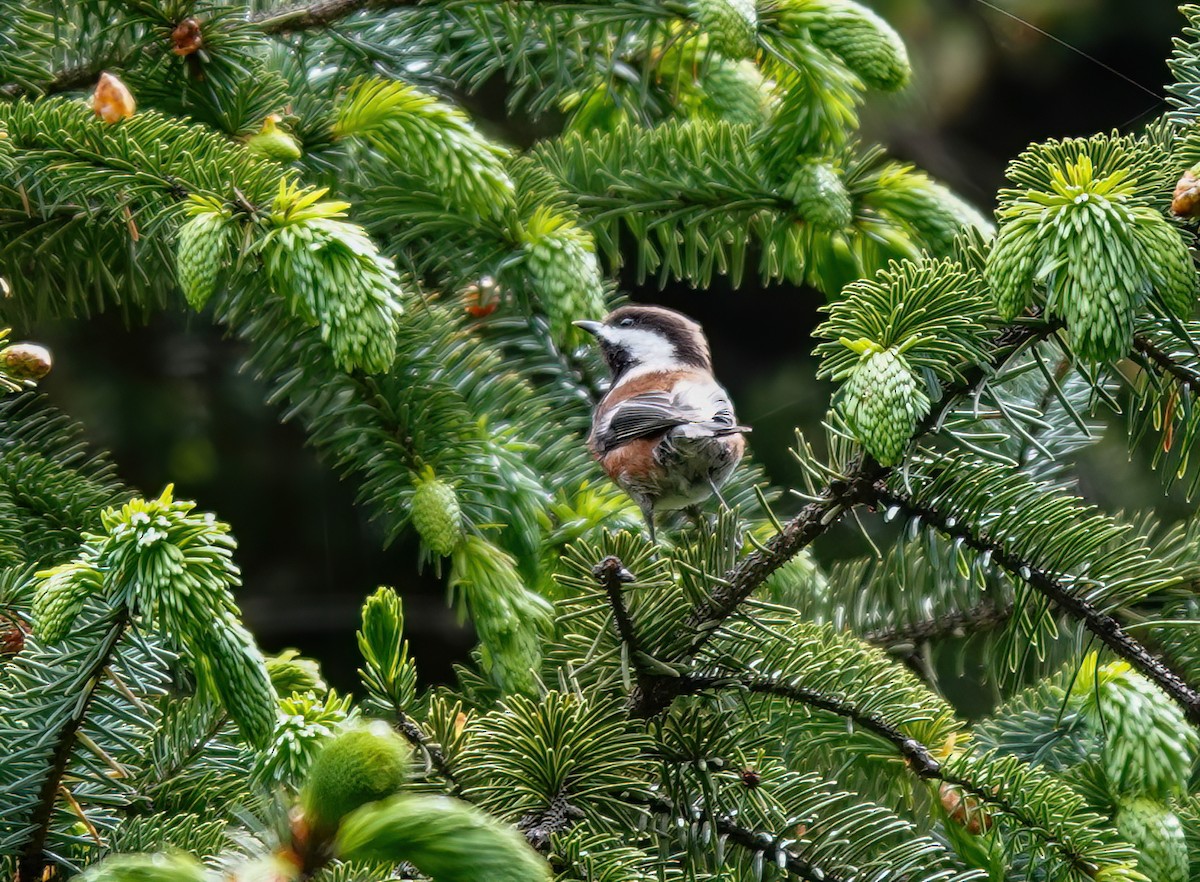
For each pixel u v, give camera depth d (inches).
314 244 335.6
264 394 498.6
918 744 334.0
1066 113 609.9
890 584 342.3
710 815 332.8
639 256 345.7
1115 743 335.0
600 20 343.0
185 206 336.8
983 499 334.0
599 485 344.2
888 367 331.9
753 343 605.0
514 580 339.9
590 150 344.8
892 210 344.5
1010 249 331.9
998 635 341.7
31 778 329.4
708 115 348.2
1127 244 331.3
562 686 334.6
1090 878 332.8
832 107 342.6
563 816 332.2
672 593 334.0
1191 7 336.8
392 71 345.4
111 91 337.4
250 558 499.2
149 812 333.4
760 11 341.4
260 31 342.6
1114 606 334.0
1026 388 344.2
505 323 346.3
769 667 334.3
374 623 332.2
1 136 336.8
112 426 484.7
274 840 323.3
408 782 331.6
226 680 328.5
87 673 329.1
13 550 336.8
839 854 332.8
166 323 488.1
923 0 590.6
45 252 343.3
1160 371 334.6
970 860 334.3
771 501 346.6
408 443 341.4
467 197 340.8
